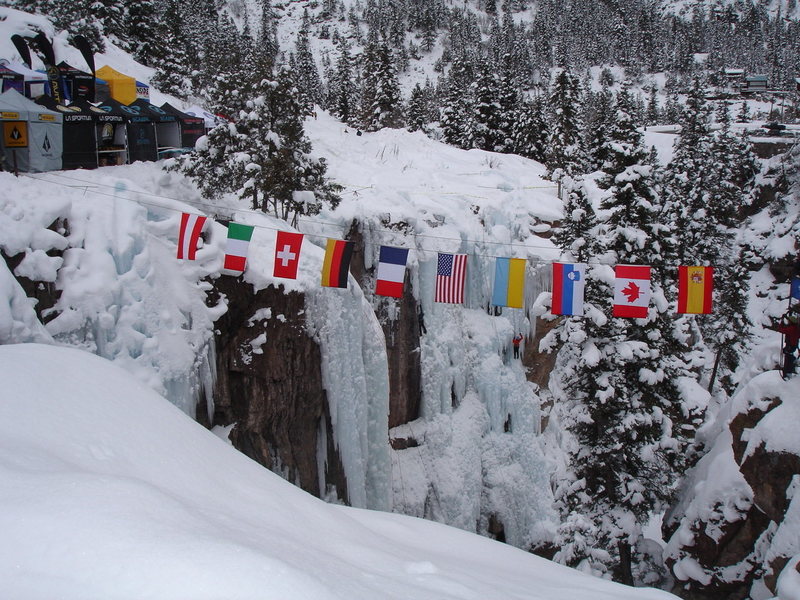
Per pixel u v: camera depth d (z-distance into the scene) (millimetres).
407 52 128000
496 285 11445
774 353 14297
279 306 14383
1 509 3828
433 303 22672
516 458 23562
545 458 24266
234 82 17578
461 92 56312
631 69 115812
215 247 13914
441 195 26812
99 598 3271
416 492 20344
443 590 5023
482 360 23703
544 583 6875
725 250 38188
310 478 15344
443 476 21094
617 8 150375
